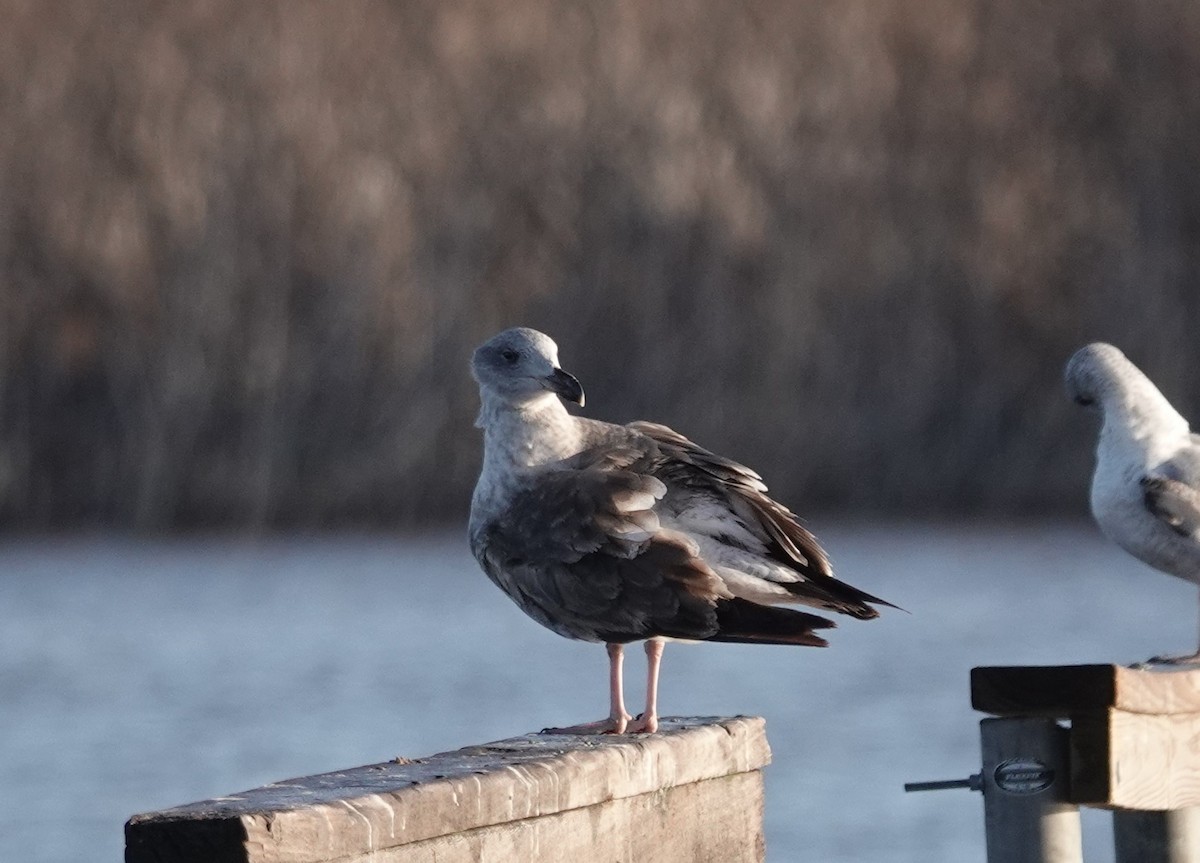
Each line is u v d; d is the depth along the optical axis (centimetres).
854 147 4006
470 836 530
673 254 3803
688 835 643
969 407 3772
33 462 3603
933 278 3906
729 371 3741
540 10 4094
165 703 2133
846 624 2594
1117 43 4275
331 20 4006
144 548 3372
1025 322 3922
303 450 3603
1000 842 633
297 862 470
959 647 2420
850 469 3700
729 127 3981
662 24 4122
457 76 3978
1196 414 3947
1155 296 3962
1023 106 4188
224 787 1802
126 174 3803
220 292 3666
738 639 781
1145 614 2628
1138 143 4159
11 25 3934
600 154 3903
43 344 3669
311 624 2630
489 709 2100
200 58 3934
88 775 1834
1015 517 3666
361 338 3650
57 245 3725
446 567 3142
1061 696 618
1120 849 676
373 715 2073
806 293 3788
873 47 4162
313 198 3766
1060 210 4056
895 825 1638
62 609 2753
